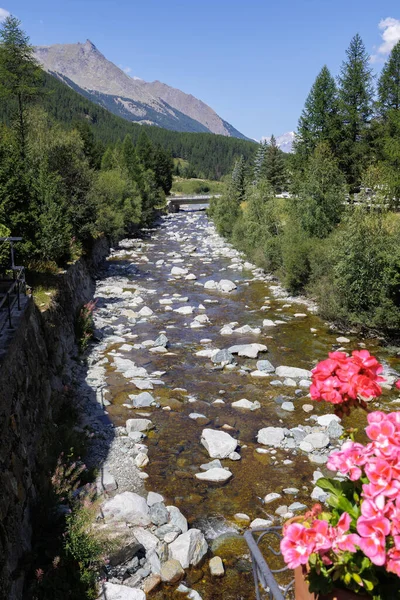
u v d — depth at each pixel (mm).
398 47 53062
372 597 2752
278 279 30469
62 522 7289
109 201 47031
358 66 54531
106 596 6262
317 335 19453
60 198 22859
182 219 78000
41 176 22000
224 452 10453
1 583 5223
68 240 21766
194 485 9398
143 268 35000
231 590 6820
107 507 8000
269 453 10602
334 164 28984
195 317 21969
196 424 11961
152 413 12484
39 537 6891
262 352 17406
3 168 18109
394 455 2674
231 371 15586
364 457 2795
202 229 62406
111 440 10891
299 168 55656
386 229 19453
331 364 3346
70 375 13836
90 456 10078
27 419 8203
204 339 18688
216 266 35844
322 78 55938
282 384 14461
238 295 26578
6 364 7297
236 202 53344
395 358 16922
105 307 23578
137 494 8969
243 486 9375
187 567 7215
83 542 6664
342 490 3076
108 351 17312
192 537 7551
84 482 9023
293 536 2750
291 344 18375
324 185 27469
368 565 2641
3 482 6062
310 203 26859
